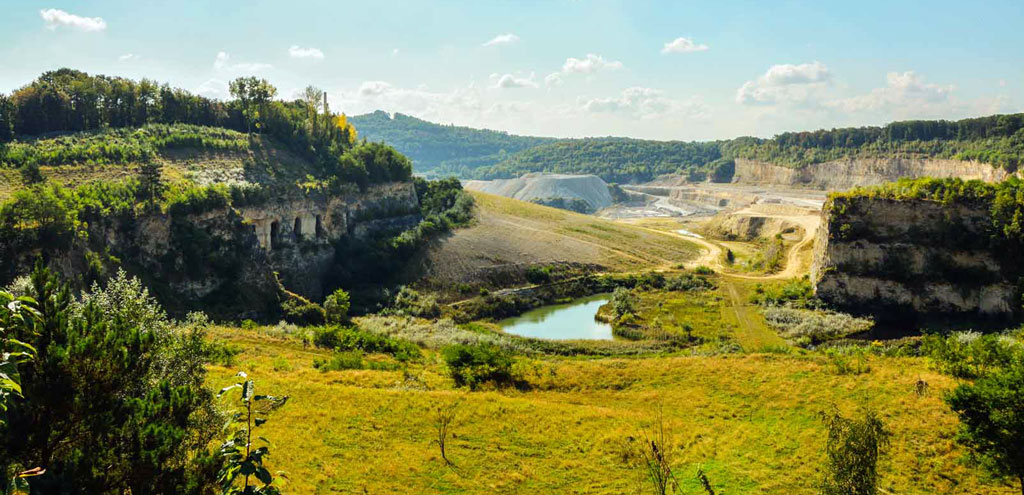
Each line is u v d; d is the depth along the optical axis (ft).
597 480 120.57
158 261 297.74
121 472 56.08
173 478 58.44
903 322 335.67
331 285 406.62
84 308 70.59
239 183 369.50
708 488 104.42
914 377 170.30
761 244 585.63
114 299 101.45
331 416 145.89
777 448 132.98
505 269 446.60
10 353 42.39
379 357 241.14
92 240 269.44
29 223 238.89
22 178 292.61
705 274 462.19
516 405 162.30
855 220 362.33
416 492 113.50
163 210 306.14
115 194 297.12
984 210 339.16
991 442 103.96
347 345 255.09
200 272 307.78
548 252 490.08
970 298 330.34
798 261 466.29
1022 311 317.42
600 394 187.73
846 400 160.86
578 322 370.53
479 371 199.82
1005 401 101.65
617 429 147.54
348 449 129.49
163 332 101.30
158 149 384.27
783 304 371.97
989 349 171.42
